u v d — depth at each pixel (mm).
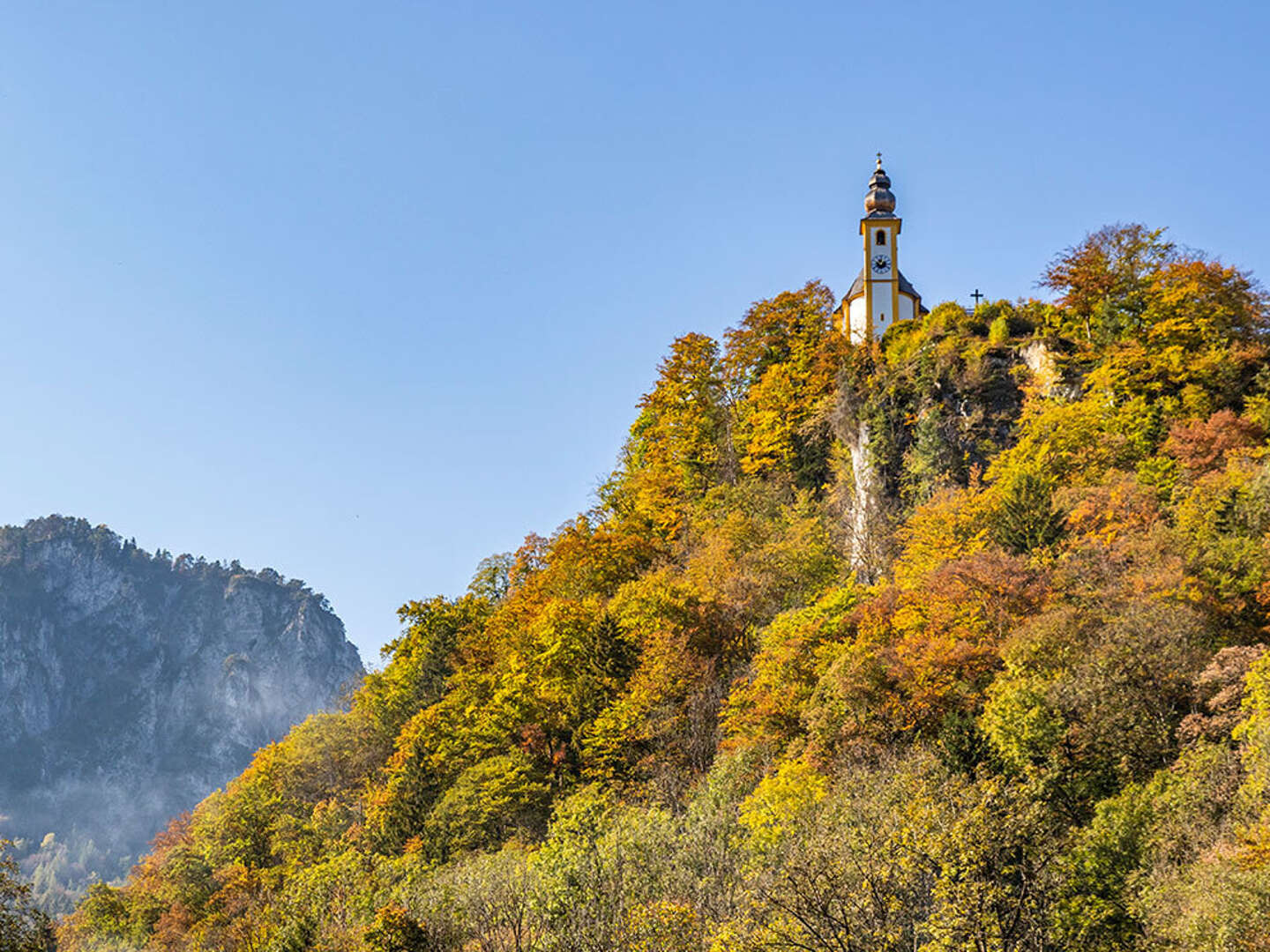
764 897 37094
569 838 52344
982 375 86312
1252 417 71250
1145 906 35500
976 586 57656
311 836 92188
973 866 33594
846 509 88750
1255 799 38094
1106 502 66000
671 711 68625
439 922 49938
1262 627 51656
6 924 42656
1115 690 46812
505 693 77375
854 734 53031
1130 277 87062
